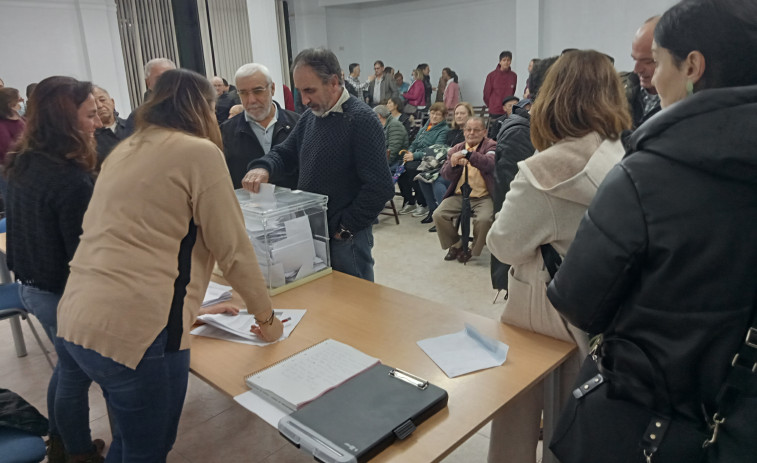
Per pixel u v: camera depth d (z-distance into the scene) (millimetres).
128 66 8188
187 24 8930
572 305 917
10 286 2551
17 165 1538
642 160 818
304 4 10797
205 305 1700
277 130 2498
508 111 4785
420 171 4980
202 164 1215
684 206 767
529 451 1451
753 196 736
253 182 1889
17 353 2797
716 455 787
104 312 1150
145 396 1211
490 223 3740
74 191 1521
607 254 840
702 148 737
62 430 1738
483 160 3771
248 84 2357
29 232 1565
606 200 854
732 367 770
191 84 1305
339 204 2010
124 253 1169
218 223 1254
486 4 10359
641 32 1816
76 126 1531
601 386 924
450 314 1605
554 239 1254
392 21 11625
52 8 6836
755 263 746
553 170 1221
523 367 1282
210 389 2438
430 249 4402
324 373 1236
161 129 1252
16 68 6695
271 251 1766
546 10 8258
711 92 750
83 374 1688
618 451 883
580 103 1214
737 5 743
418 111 8945
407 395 1126
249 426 2174
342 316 1623
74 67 7141
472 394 1185
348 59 12016
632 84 2557
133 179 1188
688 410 821
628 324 865
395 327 1536
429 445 1017
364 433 1002
